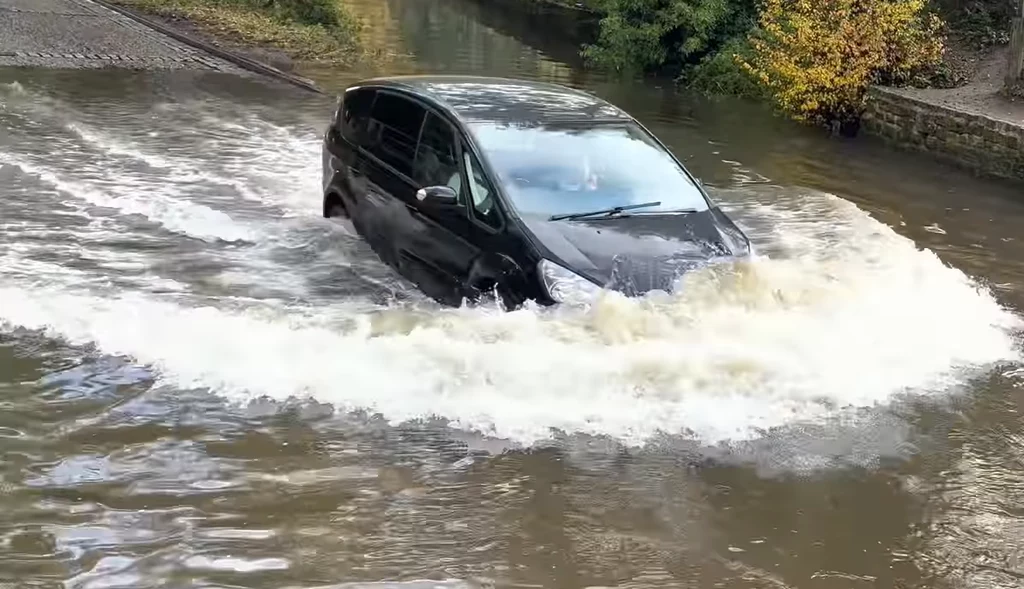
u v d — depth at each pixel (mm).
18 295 6387
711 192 11148
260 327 6043
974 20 18672
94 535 3984
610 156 6934
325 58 20609
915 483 4789
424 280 6785
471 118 6895
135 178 9859
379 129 7844
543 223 6102
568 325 5652
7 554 3812
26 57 16812
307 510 4273
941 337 6492
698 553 4125
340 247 7875
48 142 11156
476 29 29031
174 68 17422
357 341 5840
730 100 18531
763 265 6562
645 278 5914
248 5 25594
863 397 5559
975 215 10734
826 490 4680
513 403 5246
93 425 4855
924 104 13945
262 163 10984
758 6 19875
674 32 21516
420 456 4770
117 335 5875
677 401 5301
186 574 3777
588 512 4375
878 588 3959
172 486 4387
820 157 13680
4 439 4660
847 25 15328
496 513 4332
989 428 5383
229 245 7875
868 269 7672
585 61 23078
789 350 5816
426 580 3834
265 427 4953
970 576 4082
